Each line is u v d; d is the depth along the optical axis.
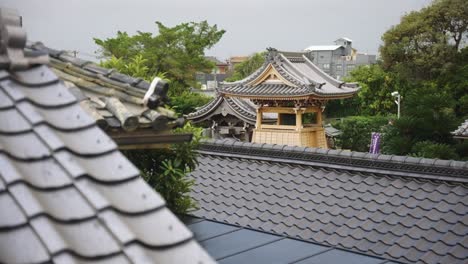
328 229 9.39
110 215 2.05
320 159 10.87
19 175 2.09
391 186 9.91
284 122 25.58
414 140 20.58
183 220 5.73
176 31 38.31
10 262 1.82
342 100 46.28
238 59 84.50
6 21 2.58
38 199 2.06
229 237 5.16
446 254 8.17
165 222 2.14
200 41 38.34
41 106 2.49
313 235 9.33
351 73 46.50
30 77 2.63
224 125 28.86
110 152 2.37
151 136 4.20
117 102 4.15
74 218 2.02
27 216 1.97
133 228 2.08
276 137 25.34
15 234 1.93
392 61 40.06
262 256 4.71
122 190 2.23
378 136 25.81
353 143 35.25
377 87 44.34
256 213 10.23
